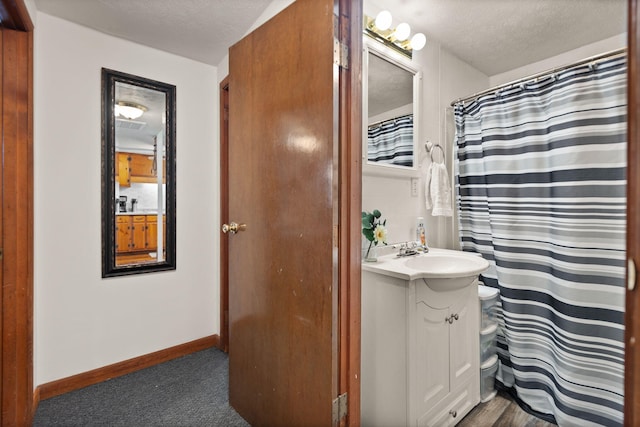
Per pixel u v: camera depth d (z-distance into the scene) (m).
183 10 1.67
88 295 1.83
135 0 1.58
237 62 1.54
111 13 1.68
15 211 1.42
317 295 1.14
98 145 1.85
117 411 1.58
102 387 1.79
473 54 2.26
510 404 1.73
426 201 1.99
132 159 1.99
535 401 1.70
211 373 1.95
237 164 1.55
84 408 1.60
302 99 1.18
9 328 1.41
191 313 2.25
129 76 1.95
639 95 0.39
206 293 2.32
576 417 1.48
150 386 1.81
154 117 2.07
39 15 1.64
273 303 1.33
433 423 1.38
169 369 2.00
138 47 1.99
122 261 1.96
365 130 1.70
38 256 1.64
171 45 2.02
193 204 2.25
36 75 1.62
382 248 1.74
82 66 1.79
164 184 2.12
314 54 1.14
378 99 1.77
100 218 1.86
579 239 1.53
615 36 2.02
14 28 1.42
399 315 1.31
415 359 1.29
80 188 1.79
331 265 1.09
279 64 1.29
